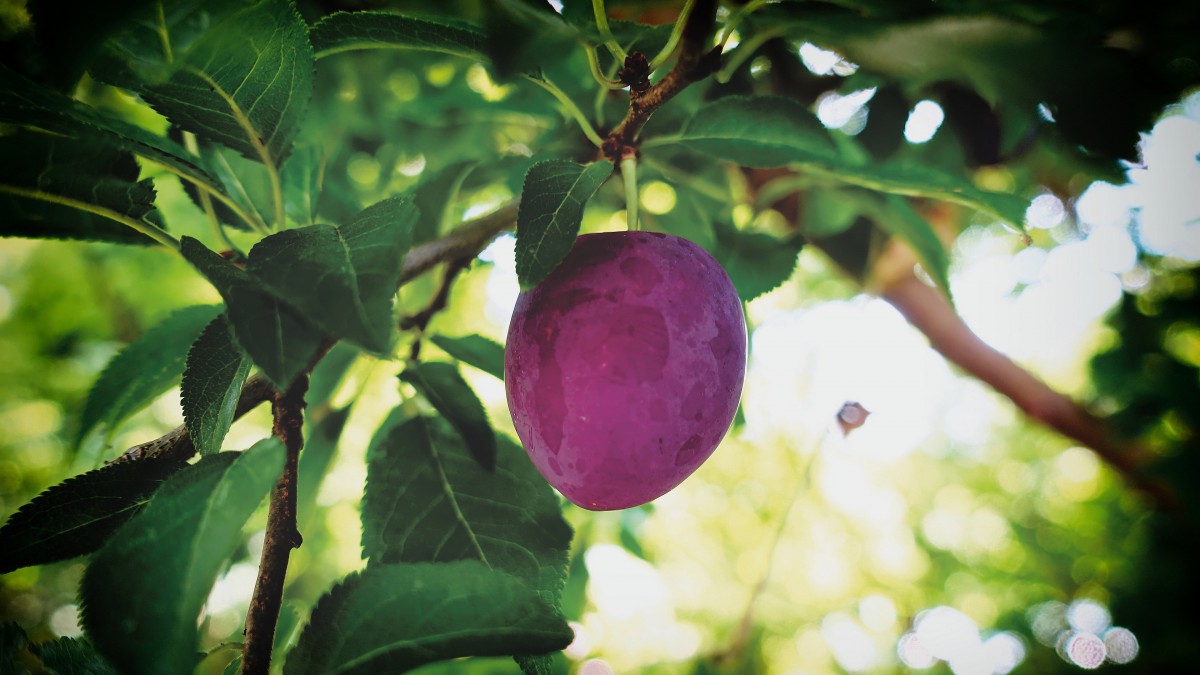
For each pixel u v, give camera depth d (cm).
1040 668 99
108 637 15
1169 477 43
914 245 28
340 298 15
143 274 68
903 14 19
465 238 21
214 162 23
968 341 41
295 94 19
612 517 42
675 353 19
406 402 23
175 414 75
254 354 15
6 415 99
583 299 19
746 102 22
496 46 18
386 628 17
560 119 29
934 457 134
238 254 20
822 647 128
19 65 20
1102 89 20
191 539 15
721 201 29
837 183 28
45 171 17
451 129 37
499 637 17
